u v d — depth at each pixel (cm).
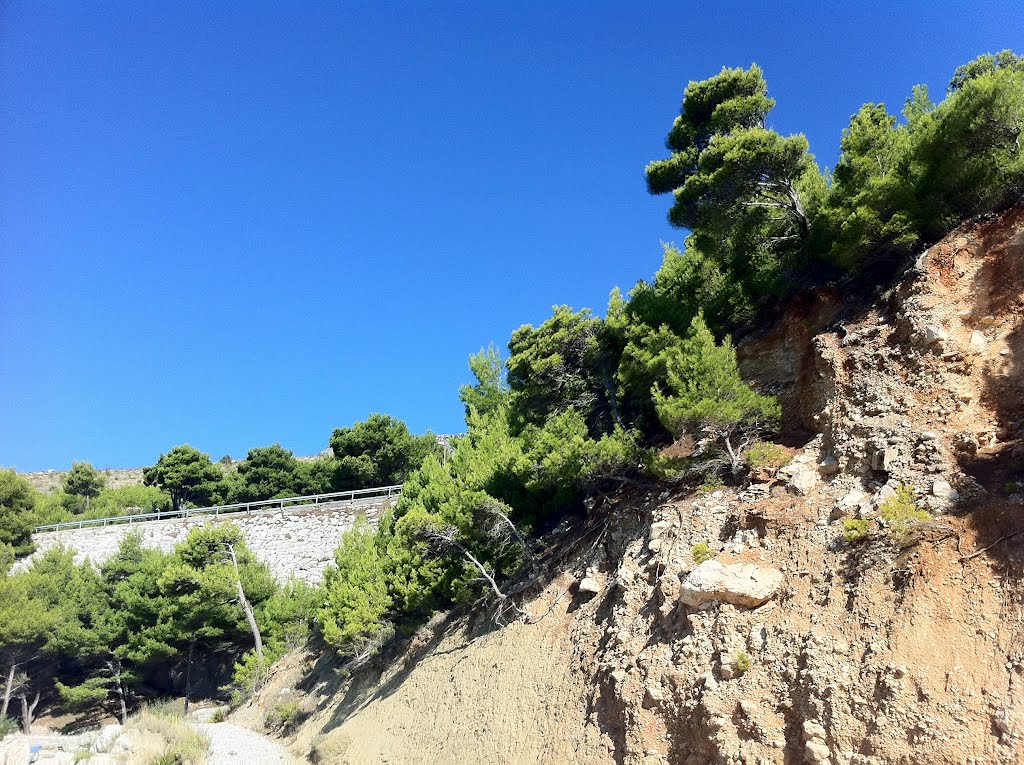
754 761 935
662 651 1181
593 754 1190
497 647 1753
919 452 1112
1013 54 2095
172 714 3056
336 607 2627
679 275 2055
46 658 3494
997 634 827
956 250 1344
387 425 5284
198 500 6294
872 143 1638
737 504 1332
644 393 1827
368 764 1945
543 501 2136
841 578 1025
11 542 4131
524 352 2078
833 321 1536
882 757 820
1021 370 1127
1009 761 731
